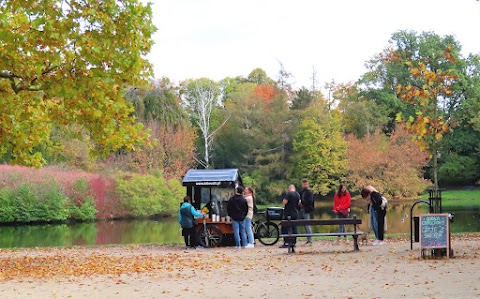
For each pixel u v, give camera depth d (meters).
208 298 10.94
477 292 10.48
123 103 18.08
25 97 17.75
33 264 17.34
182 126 62.22
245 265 15.78
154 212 51.69
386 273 13.16
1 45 16.55
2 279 13.91
